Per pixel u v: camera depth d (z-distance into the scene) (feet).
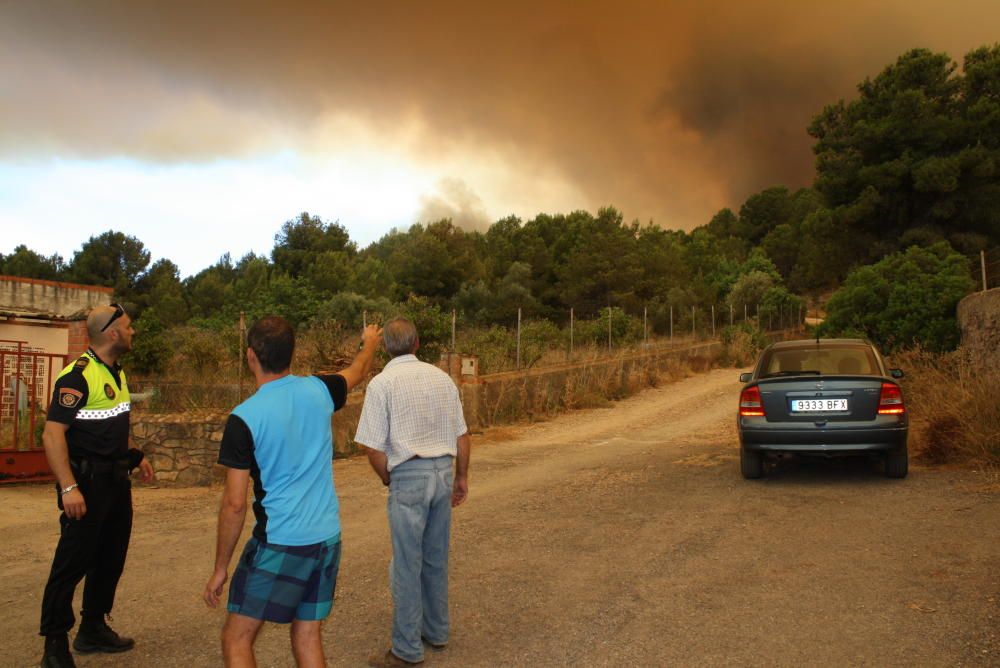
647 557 17.71
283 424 9.39
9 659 12.53
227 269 230.07
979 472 24.81
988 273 46.88
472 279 188.03
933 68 127.03
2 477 29.48
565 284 177.37
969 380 29.27
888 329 46.93
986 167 118.21
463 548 19.15
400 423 12.49
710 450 34.88
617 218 197.26
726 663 11.71
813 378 24.61
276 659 12.51
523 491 26.86
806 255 237.04
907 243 125.49
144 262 195.62
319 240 184.24
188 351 59.72
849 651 11.94
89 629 12.82
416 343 13.50
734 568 16.56
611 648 12.52
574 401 58.23
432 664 12.17
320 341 55.98
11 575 17.49
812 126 139.74
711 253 241.55
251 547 9.32
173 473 30.81
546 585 15.96
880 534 18.53
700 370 87.51
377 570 17.53
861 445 24.04
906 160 124.77
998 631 12.30
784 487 25.11
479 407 48.62
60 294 62.28
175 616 14.69
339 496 27.22
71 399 11.92
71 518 11.82
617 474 29.48
